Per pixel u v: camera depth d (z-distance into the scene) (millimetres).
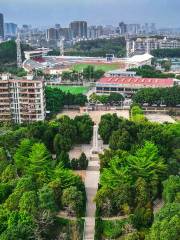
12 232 160625
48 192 189750
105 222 190750
